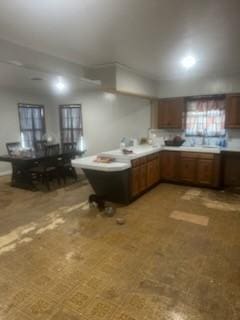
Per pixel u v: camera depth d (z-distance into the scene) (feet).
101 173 12.59
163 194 14.96
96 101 22.03
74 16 7.13
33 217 11.66
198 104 17.25
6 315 5.77
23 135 22.82
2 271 7.47
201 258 8.13
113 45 9.96
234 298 6.24
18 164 17.21
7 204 13.52
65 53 10.94
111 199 13.62
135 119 20.06
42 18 7.23
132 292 6.51
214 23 7.84
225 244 9.02
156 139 18.93
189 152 16.14
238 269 7.50
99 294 6.44
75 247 8.87
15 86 19.75
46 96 24.68
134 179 13.32
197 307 5.95
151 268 7.58
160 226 10.55
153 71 15.19
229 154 15.11
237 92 15.49
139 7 6.61
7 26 7.80
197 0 6.28
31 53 10.14
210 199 13.96
